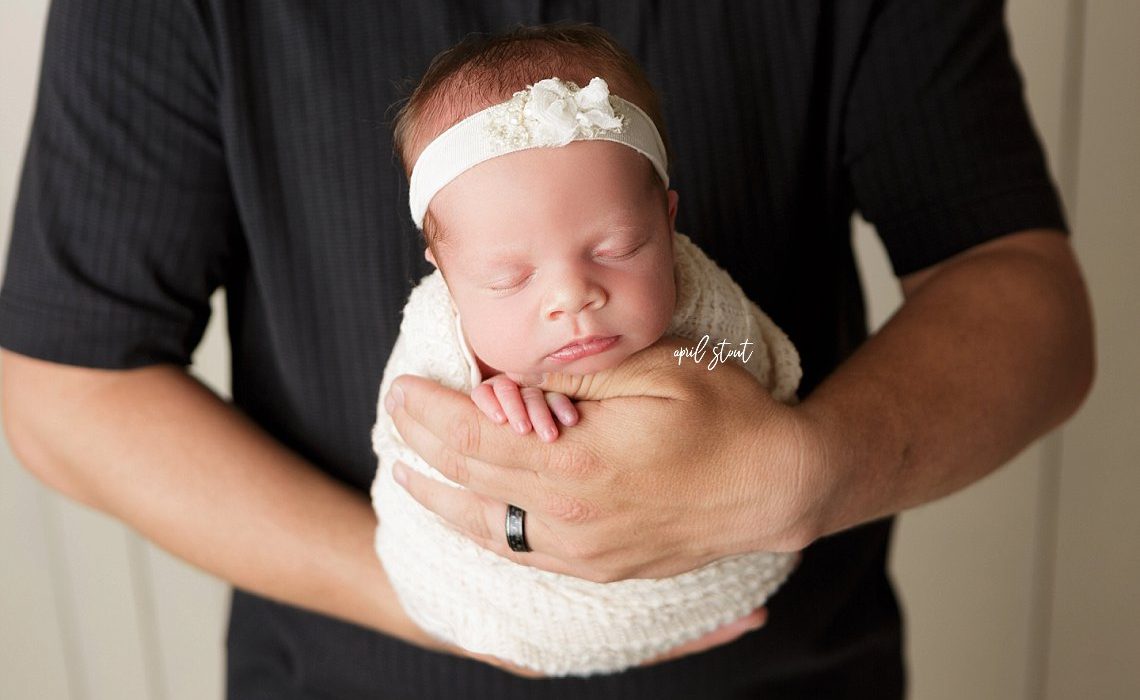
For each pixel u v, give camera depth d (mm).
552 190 778
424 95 848
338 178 1033
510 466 815
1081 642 1955
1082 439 1854
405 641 1101
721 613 943
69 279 1004
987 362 968
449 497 866
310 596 1046
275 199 1041
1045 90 1713
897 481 895
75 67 996
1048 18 1680
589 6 1038
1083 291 1086
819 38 1063
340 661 1137
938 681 2012
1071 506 1889
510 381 829
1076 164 1739
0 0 1608
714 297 896
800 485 818
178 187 1022
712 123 1057
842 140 1107
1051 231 1091
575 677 1087
